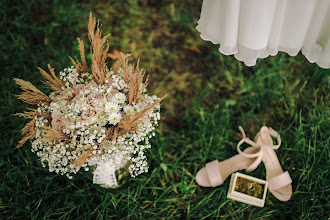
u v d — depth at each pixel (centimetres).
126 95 132
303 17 141
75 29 216
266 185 167
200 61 212
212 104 202
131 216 174
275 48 157
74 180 180
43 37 213
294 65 208
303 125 190
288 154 187
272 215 175
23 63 205
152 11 222
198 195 180
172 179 184
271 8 132
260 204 168
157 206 177
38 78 203
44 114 128
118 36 217
